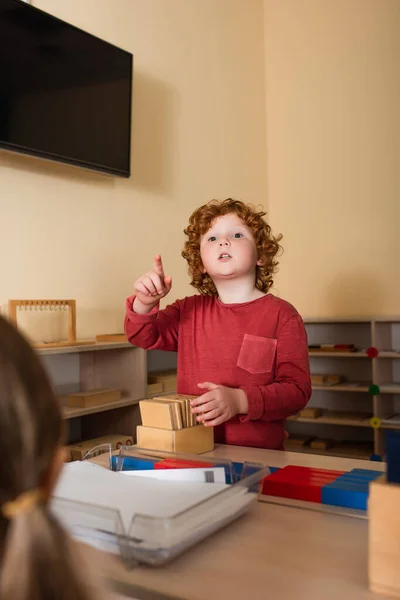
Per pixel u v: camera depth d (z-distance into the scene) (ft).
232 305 4.06
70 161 6.58
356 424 8.86
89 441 6.38
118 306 7.54
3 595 0.99
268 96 11.02
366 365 9.80
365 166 10.09
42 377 1.10
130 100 7.41
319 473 2.66
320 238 10.43
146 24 8.20
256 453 3.26
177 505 2.12
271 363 3.84
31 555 1.00
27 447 1.03
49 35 6.34
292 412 3.64
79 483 2.39
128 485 2.38
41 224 6.55
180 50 8.86
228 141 9.87
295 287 10.61
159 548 1.81
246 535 2.08
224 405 3.28
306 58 10.68
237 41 10.27
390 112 9.91
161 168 8.37
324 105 10.49
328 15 10.51
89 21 7.23
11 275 6.19
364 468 2.88
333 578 1.74
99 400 6.28
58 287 6.73
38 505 1.05
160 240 8.29
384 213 9.90
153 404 3.20
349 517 2.25
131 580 1.75
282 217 10.78
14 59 5.97
